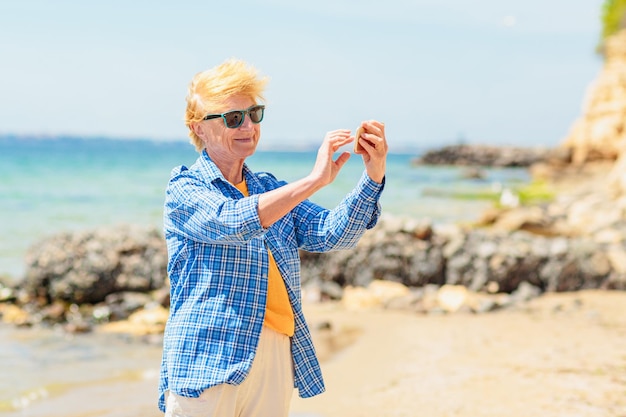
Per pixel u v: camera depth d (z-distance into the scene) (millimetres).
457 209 25047
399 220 9953
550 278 9328
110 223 19781
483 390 5246
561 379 5422
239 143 2795
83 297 9148
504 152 80500
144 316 8258
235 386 2619
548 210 19234
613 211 16562
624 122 36500
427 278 9477
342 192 30391
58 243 9469
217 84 2738
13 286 9570
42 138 190875
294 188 2531
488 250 9461
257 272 2652
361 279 9594
